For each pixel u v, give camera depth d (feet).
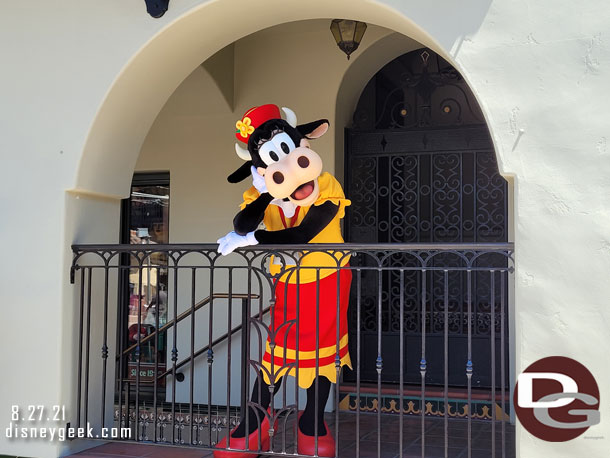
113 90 15.23
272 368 13.57
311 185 13.41
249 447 13.99
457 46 12.80
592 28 12.19
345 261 14.05
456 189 20.98
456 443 16.37
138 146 16.81
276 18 15.46
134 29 15.05
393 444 16.19
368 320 21.71
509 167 12.35
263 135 13.58
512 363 18.35
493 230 20.66
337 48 20.88
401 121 21.93
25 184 15.70
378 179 21.61
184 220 22.74
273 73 21.61
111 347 16.78
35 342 15.35
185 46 15.53
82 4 15.52
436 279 21.30
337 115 21.08
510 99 12.46
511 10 12.60
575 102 12.16
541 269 12.07
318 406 14.16
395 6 13.23
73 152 15.38
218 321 22.13
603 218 11.87
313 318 13.91
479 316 20.88
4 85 16.02
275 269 14.61
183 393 22.53
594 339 11.77
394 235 21.50
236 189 22.27
